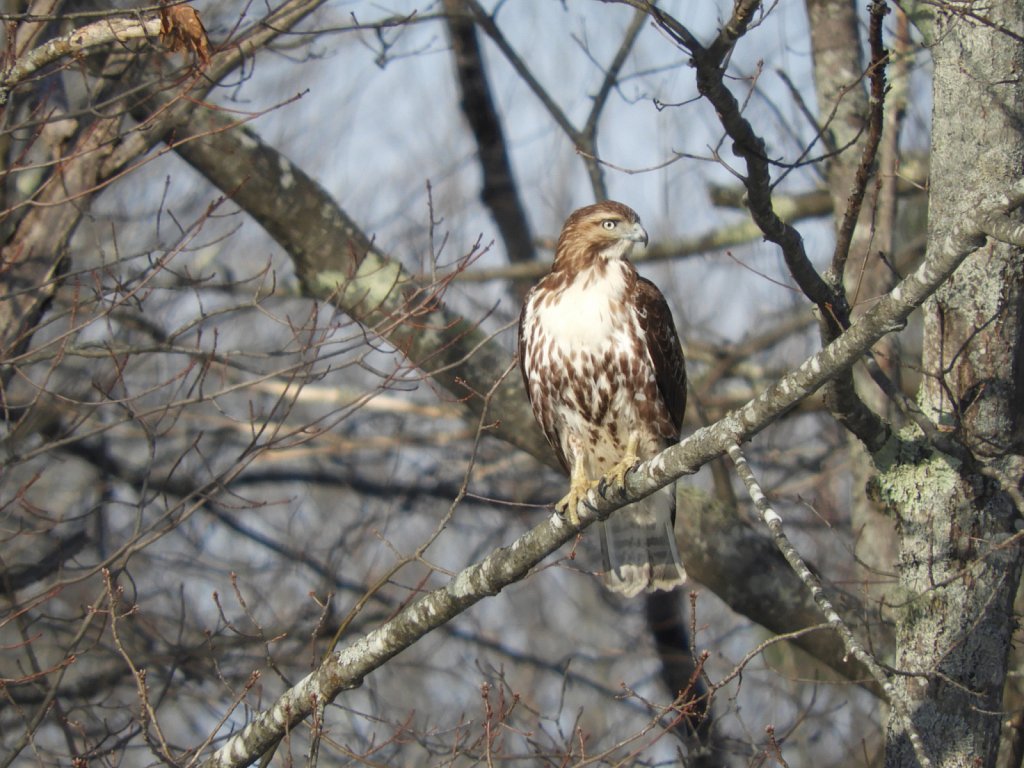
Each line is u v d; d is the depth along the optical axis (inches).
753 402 301.4
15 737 514.3
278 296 596.4
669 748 532.7
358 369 764.6
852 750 517.0
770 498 509.4
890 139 495.2
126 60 461.4
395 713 609.0
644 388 427.2
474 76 756.6
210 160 499.2
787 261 334.3
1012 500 346.9
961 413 348.5
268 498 792.3
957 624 345.4
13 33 394.6
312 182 509.0
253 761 348.5
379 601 627.8
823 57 519.5
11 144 448.8
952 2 344.5
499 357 518.3
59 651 534.6
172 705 555.5
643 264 724.0
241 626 618.8
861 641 462.3
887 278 493.0
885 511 371.6
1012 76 347.3
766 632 621.3
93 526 623.8
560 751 409.7
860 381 490.3
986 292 347.6
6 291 450.3
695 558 498.3
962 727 342.6
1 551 500.4
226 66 469.1
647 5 309.6
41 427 485.4
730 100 311.6
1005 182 343.9
